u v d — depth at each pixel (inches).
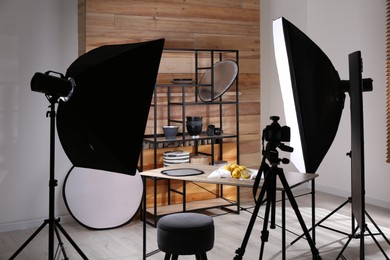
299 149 102.9
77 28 186.9
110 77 108.7
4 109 174.2
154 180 181.2
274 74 241.9
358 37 221.3
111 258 149.0
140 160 193.9
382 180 213.0
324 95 104.3
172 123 207.8
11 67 174.6
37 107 180.4
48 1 179.9
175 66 206.7
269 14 238.2
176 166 156.3
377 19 212.2
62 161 185.0
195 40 210.5
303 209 205.6
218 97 198.7
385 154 211.5
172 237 109.6
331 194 235.9
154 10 199.6
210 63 215.5
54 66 182.4
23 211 179.6
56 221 121.2
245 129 227.8
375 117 214.7
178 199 201.8
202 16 211.8
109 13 190.1
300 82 98.3
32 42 177.8
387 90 205.9
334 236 168.9
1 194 175.6
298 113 99.5
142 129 105.2
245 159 228.7
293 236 168.4
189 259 145.3
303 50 99.4
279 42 99.7
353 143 128.2
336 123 109.7
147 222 187.0
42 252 154.6
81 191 179.5
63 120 114.7
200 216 117.3
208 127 205.8
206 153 210.1
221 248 156.6
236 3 220.7
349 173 228.8
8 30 173.3
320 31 241.4
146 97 105.4
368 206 212.4
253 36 226.5
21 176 178.7
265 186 118.8
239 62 223.3
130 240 167.3
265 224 121.3
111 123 107.1
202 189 207.9
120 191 185.0
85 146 112.0
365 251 154.2
